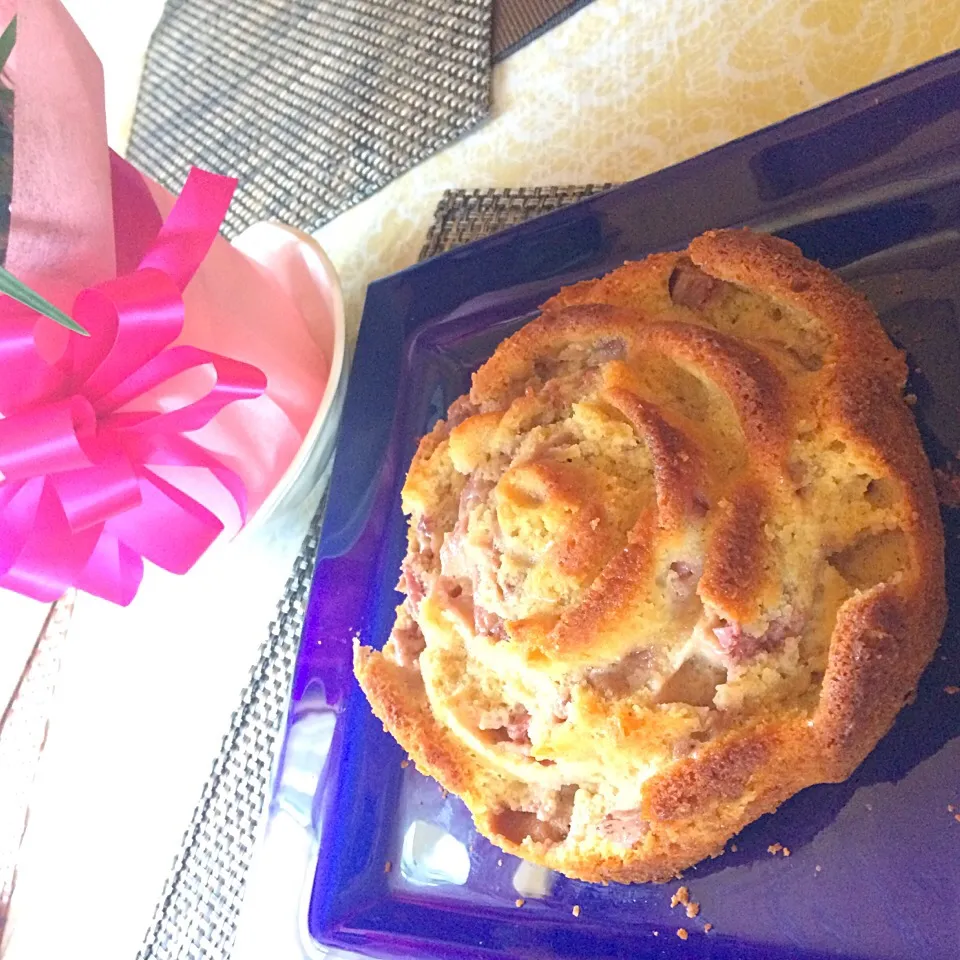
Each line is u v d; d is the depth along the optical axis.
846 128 0.31
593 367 0.31
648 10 0.40
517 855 0.31
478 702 0.31
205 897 0.40
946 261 0.29
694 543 0.27
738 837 0.29
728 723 0.27
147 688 0.46
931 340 0.29
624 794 0.28
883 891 0.27
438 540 0.33
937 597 0.26
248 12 0.56
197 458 0.34
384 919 0.34
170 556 0.34
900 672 0.26
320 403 0.40
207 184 0.32
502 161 0.42
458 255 0.39
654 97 0.39
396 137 0.46
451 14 0.46
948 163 0.29
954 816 0.26
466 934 0.32
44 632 0.50
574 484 0.28
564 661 0.28
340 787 0.36
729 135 0.37
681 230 0.34
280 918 0.37
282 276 0.43
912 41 0.33
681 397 0.29
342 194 0.47
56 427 0.29
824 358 0.29
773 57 0.36
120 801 0.45
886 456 0.26
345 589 0.38
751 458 0.27
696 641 0.27
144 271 0.30
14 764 0.49
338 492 0.40
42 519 0.31
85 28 0.64
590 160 0.40
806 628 0.27
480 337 0.39
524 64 0.43
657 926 0.30
